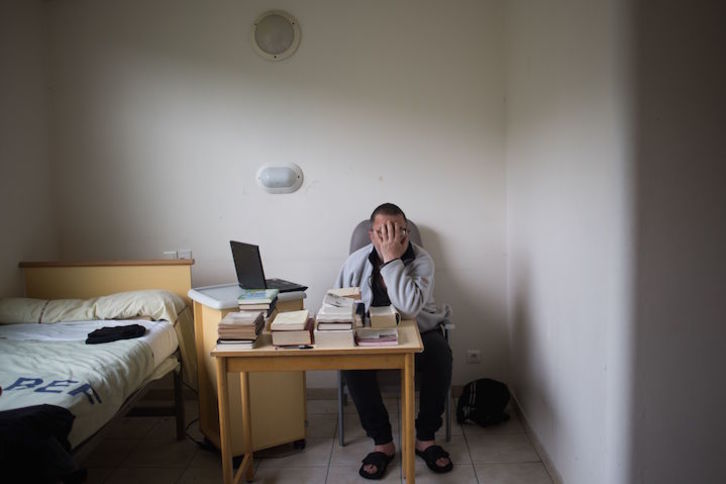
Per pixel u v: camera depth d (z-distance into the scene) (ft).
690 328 4.38
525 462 6.60
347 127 8.33
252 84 8.30
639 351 4.41
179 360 7.18
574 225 5.37
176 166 8.46
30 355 5.51
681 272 4.34
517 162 7.66
